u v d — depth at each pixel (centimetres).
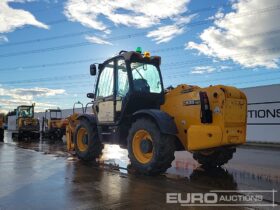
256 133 2034
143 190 659
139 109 909
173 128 788
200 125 784
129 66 896
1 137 2241
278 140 1939
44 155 1214
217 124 758
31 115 2498
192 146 787
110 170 878
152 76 931
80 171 862
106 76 990
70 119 1242
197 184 716
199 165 965
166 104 883
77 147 1060
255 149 1563
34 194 630
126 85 901
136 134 838
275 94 1961
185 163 1007
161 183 724
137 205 560
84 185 701
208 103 773
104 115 975
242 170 892
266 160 1109
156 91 921
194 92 810
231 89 782
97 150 1024
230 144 770
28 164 982
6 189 668
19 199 597
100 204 565
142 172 809
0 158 1124
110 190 659
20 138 2372
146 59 925
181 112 836
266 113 1994
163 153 779
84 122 1052
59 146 1669
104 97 984
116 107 931
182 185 707
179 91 855
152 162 786
